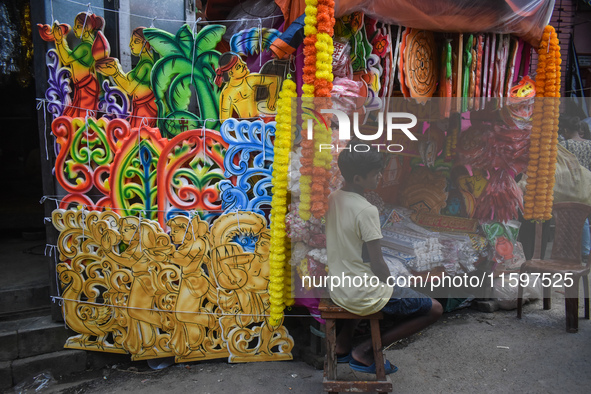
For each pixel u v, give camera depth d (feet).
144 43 8.17
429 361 8.98
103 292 8.82
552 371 8.50
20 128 20.45
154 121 8.45
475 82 9.75
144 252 8.52
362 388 7.04
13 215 15.46
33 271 10.52
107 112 8.32
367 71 8.73
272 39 8.30
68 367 8.68
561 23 19.45
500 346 9.53
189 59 8.25
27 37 11.57
